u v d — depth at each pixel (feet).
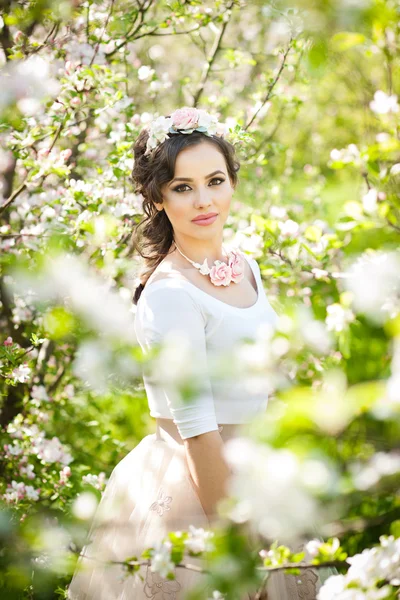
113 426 10.27
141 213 8.31
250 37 13.09
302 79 8.97
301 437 2.48
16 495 7.33
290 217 10.77
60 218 7.70
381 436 3.87
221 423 5.60
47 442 8.41
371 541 5.96
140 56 13.74
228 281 5.87
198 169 5.79
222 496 5.19
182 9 9.02
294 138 14.25
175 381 2.57
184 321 5.49
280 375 2.95
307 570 5.66
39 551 3.13
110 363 2.58
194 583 5.36
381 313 4.22
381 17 2.53
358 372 6.67
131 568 4.07
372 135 8.04
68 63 7.25
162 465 5.97
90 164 9.77
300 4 2.51
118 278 7.99
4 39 7.86
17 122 6.15
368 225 5.68
